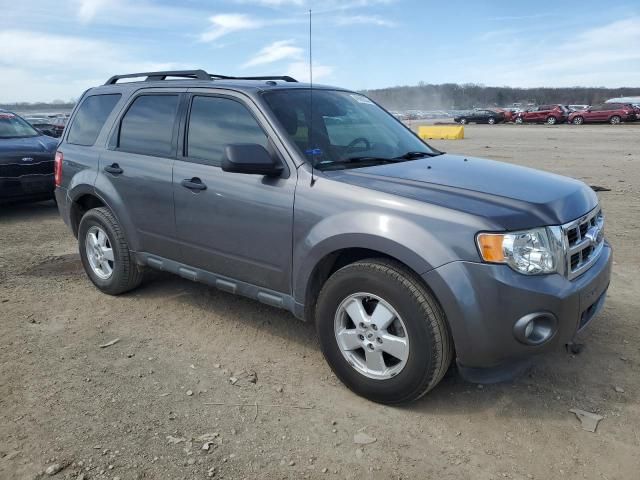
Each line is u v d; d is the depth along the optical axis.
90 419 3.18
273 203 3.58
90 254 5.17
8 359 3.89
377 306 3.21
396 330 3.18
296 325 4.47
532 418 3.19
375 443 2.97
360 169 3.59
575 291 2.98
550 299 2.88
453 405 3.32
